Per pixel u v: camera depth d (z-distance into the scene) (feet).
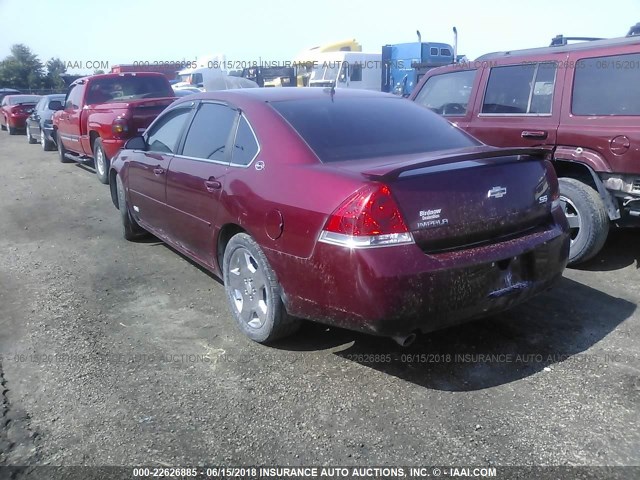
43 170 40.37
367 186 10.06
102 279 17.38
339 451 9.34
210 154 14.42
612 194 16.30
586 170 17.11
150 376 11.66
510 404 10.47
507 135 18.42
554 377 11.32
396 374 11.55
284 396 10.87
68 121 38.22
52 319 14.48
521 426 9.85
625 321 13.67
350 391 11.00
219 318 14.37
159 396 10.95
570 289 15.66
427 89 21.86
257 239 12.00
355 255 9.94
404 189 10.15
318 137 12.38
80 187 33.14
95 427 10.05
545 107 17.61
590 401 10.50
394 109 14.43
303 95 14.28
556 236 12.05
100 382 11.47
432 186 10.41
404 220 10.06
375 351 12.48
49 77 161.17
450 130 14.17
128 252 20.08
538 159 12.31
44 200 29.76
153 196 17.30
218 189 13.35
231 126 13.94
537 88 17.89
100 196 30.32
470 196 10.82
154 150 17.65
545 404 10.44
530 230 11.87
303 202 10.87
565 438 9.52
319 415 10.28
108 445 9.58
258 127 12.95
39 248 20.97
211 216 13.78
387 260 9.87
